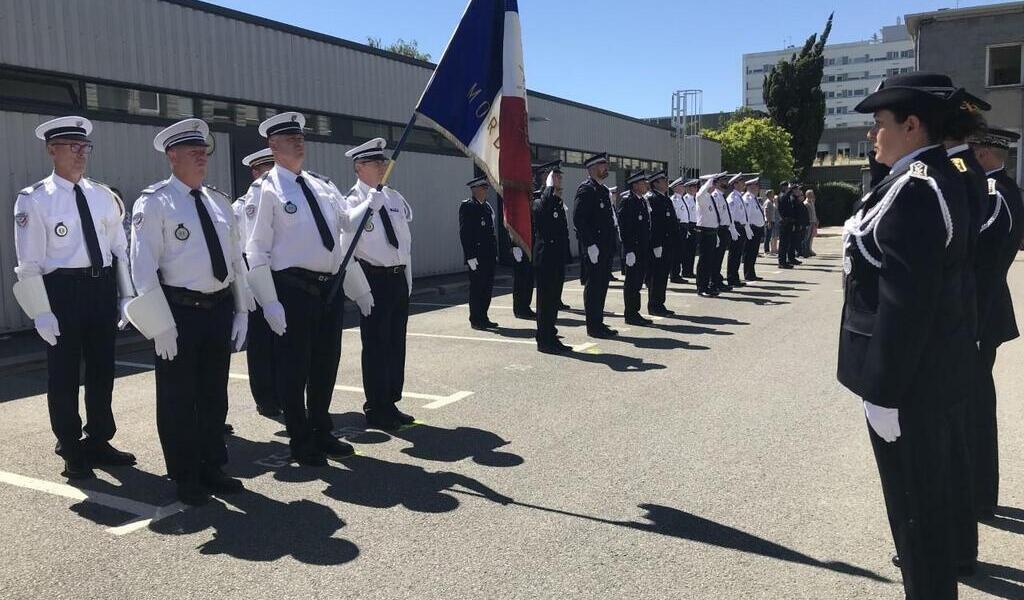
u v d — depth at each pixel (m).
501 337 9.36
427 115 5.07
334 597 3.19
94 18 9.73
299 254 4.76
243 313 4.61
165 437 4.23
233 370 7.68
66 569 3.47
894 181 2.48
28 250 4.48
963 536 3.20
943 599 2.61
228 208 4.59
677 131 29.20
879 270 2.50
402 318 5.88
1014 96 24.95
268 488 4.47
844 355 2.67
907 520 2.62
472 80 5.12
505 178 5.11
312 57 13.18
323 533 3.82
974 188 2.88
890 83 2.67
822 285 14.61
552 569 3.40
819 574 3.33
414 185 15.63
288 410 4.84
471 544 3.67
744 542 3.64
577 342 8.92
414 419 5.82
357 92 14.17
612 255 9.27
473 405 6.21
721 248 13.26
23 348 8.32
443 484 4.47
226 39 11.59
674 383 6.84
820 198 41.38
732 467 4.66
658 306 11.02
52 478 4.67
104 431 4.91
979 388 3.73
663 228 10.76
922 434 2.55
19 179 9.05
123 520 4.03
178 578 3.38
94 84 9.83
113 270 4.95
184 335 4.22
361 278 5.37
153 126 10.52
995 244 3.45
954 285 2.54
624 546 3.62
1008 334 3.76
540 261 8.24
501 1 5.12
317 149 13.39
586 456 4.91
